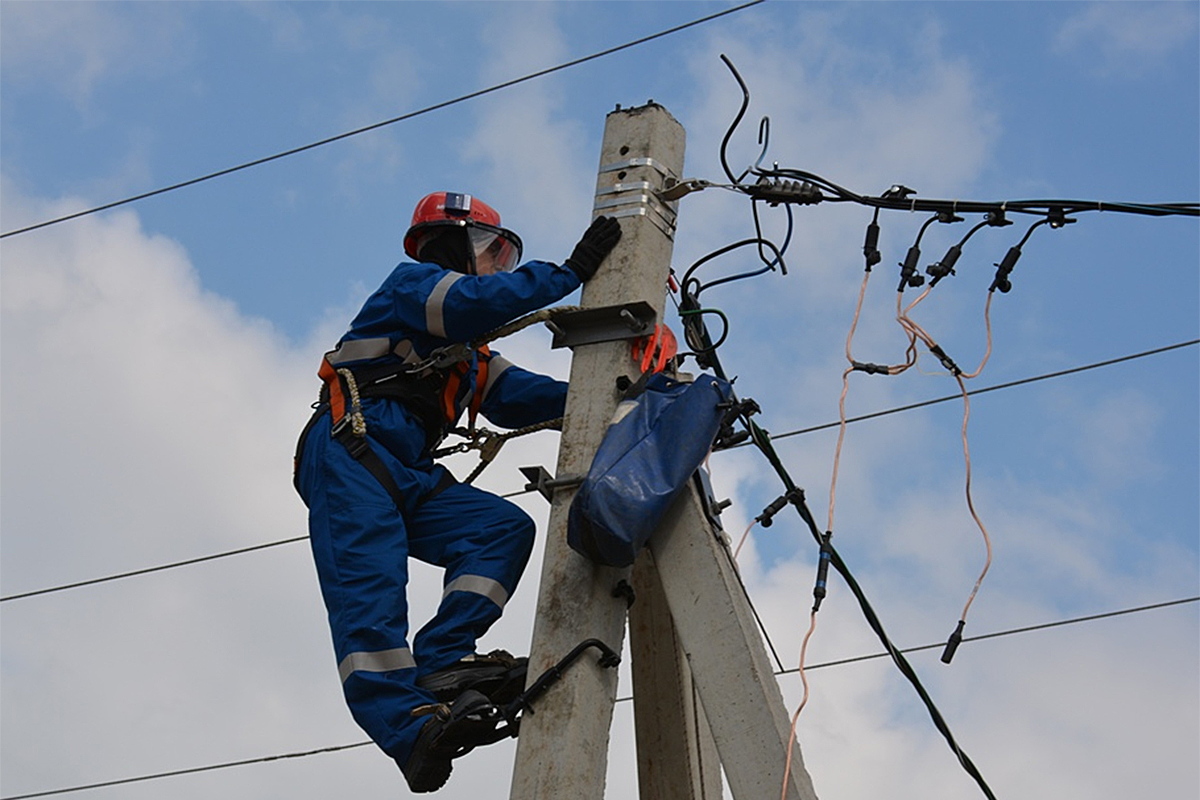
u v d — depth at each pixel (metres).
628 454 4.27
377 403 4.86
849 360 4.96
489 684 4.41
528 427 5.19
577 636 4.23
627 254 4.83
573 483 4.48
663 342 4.82
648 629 4.59
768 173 5.14
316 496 4.73
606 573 4.34
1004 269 5.02
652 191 4.96
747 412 4.65
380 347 4.91
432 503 4.88
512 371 5.37
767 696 4.01
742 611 4.17
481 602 4.62
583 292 4.81
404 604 4.55
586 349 4.73
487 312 4.73
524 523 4.80
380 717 4.32
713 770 4.66
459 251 5.28
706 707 4.04
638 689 4.58
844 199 5.12
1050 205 5.01
